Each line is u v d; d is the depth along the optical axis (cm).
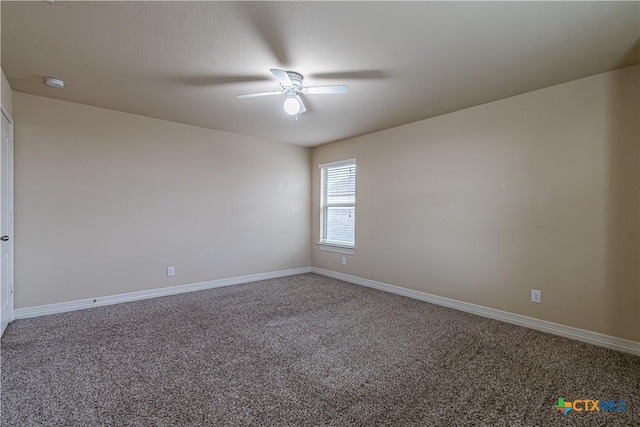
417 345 262
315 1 174
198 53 233
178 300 387
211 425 164
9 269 299
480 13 183
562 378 211
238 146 474
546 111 290
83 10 183
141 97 323
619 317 252
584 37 208
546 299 291
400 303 381
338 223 526
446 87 291
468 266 348
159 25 198
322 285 470
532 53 229
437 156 378
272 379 209
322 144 540
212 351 249
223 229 461
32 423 164
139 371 218
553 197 286
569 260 277
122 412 174
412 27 198
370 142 462
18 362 228
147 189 392
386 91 301
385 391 196
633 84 246
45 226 328
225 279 464
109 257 367
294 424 165
